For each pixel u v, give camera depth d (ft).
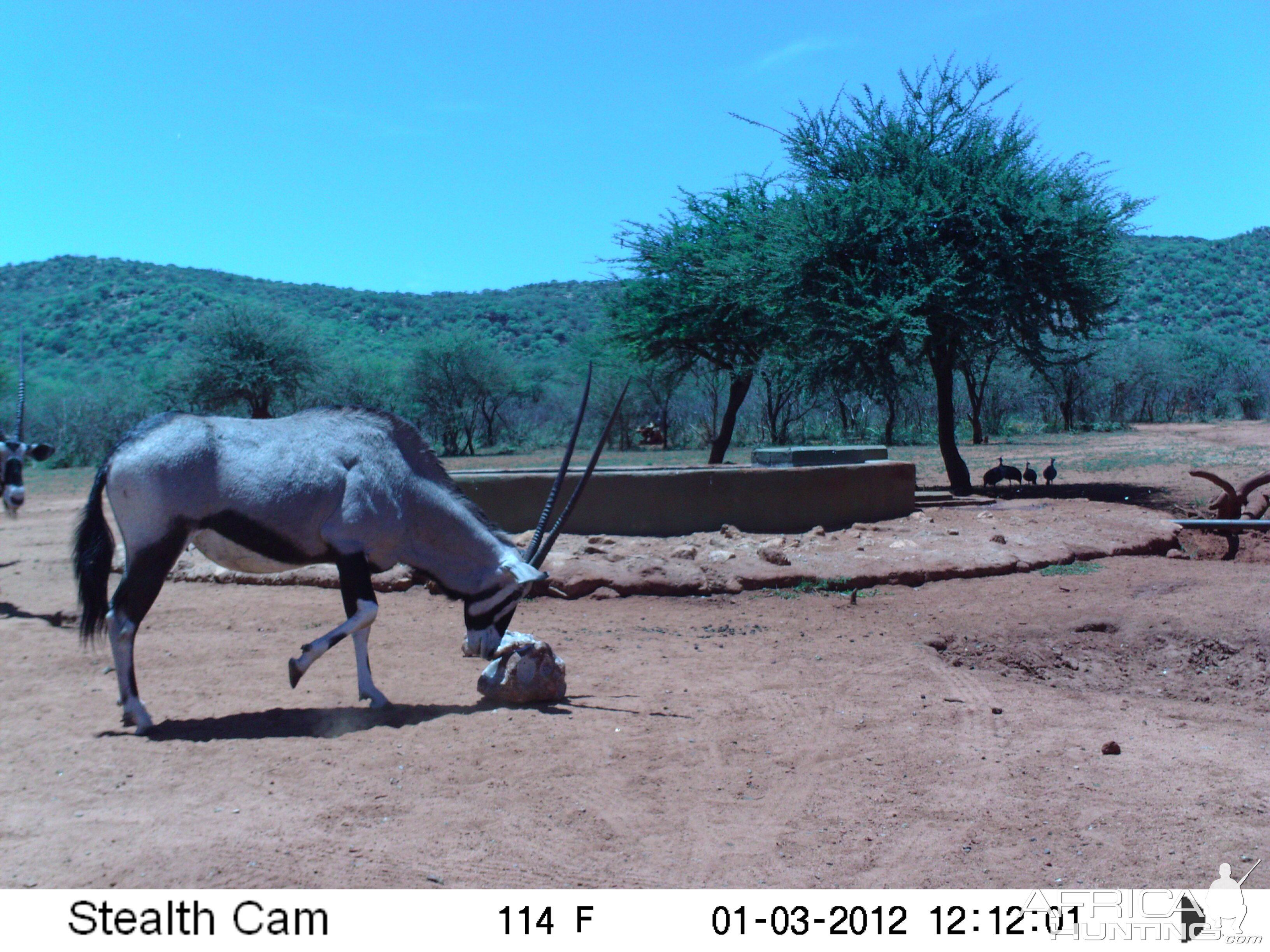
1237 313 306.35
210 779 17.07
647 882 13.73
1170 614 29.94
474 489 42.57
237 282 328.90
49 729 20.03
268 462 20.47
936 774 17.81
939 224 62.08
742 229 74.18
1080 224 61.46
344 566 20.83
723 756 18.69
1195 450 102.06
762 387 147.13
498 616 22.31
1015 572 38.11
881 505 46.52
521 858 14.33
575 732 19.83
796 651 27.37
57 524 59.52
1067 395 155.94
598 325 139.23
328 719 20.70
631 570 35.50
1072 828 15.42
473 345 161.38
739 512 43.37
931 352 65.10
